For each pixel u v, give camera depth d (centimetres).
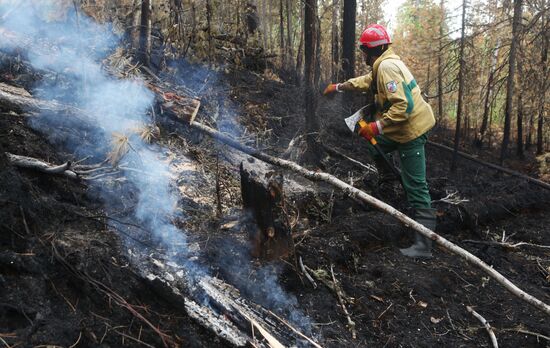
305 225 393
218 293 273
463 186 620
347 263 365
